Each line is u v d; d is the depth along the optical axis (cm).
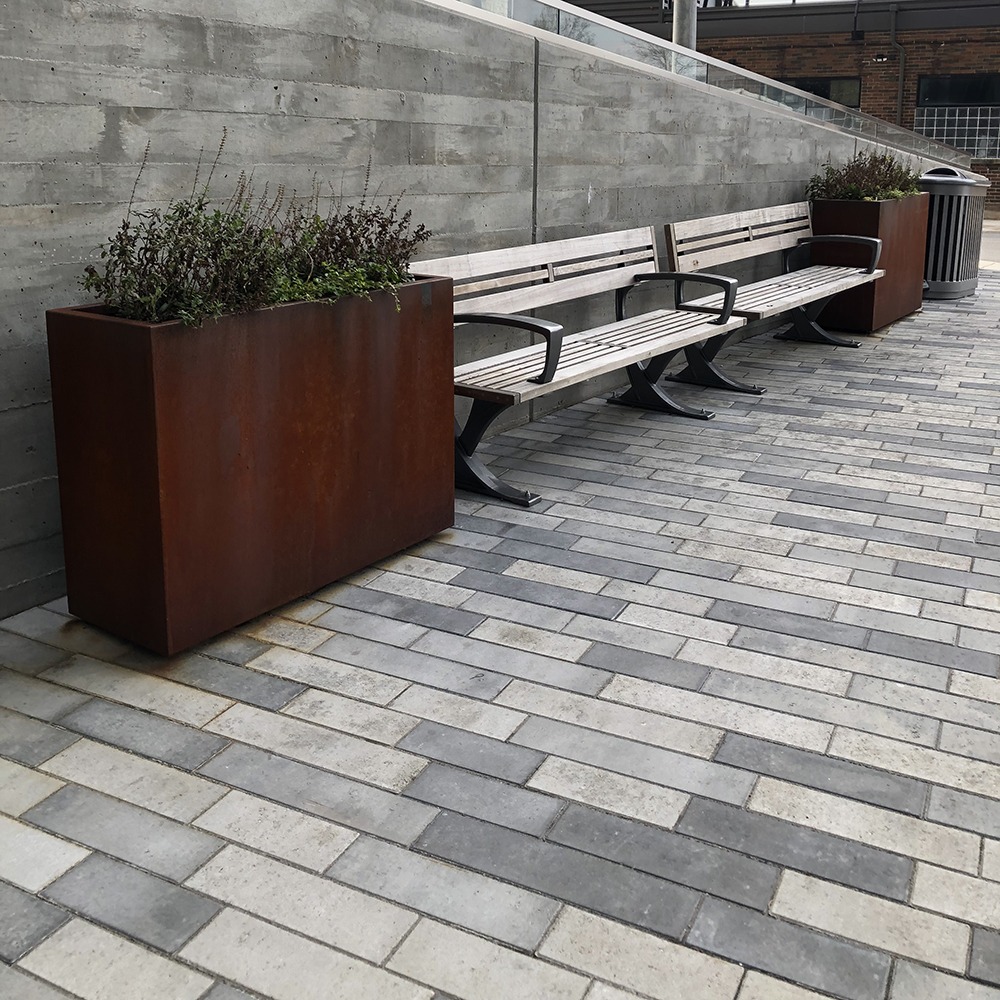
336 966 197
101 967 197
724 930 207
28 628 325
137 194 341
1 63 298
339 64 408
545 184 537
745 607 345
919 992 193
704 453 510
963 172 1019
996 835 235
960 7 2067
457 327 501
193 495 296
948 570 375
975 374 683
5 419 320
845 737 272
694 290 707
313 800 245
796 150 815
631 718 280
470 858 226
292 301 319
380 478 362
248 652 312
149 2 334
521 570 372
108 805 243
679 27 1084
